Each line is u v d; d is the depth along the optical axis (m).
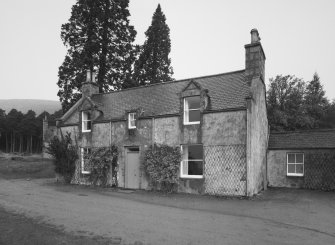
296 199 15.41
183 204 13.95
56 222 10.07
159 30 40.06
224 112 16.69
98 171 21.08
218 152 16.62
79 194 17.14
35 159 41.28
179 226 9.72
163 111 19.41
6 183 22.11
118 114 21.81
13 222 9.85
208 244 7.92
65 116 25.27
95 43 33.38
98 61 33.91
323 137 20.00
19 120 84.12
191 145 17.78
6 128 81.56
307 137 20.61
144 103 21.69
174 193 17.48
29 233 8.52
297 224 10.17
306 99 42.19
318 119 41.06
